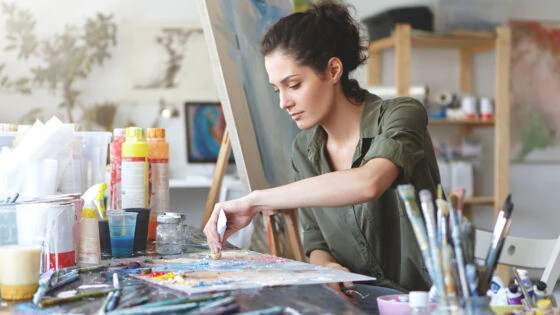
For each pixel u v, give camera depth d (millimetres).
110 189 2033
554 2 5270
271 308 1051
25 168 1619
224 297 1164
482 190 5219
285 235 2307
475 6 4773
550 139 5266
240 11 2258
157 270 1443
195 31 4867
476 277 1038
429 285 1827
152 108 4828
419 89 4727
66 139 1681
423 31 4633
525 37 5219
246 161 2086
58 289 1252
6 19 4586
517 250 2037
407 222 1794
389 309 1247
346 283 1652
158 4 4820
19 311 1096
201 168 4863
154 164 2051
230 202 1603
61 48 4668
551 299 1638
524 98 5223
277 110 2320
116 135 2049
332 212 1919
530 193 5289
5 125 1930
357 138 1824
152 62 4816
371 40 4820
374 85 4984
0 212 1422
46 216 1447
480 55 5164
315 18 1733
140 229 1812
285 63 1697
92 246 1545
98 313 1051
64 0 4668
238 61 2160
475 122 4848
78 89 4699
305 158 1972
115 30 4754
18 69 4609
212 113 4879
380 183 1501
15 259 1187
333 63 1726
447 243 1044
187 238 1979
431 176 1793
